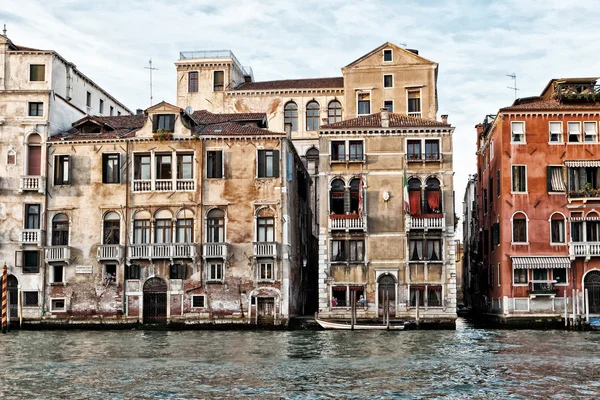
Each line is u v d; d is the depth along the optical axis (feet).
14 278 142.72
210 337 121.60
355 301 139.74
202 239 139.64
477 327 146.51
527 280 140.67
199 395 72.23
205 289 138.82
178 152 141.69
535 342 112.47
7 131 144.77
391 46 176.86
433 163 141.49
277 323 136.56
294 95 184.24
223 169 140.77
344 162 142.41
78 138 143.74
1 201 143.54
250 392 73.36
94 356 97.66
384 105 176.35
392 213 141.28
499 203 145.69
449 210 140.46
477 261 191.11
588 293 140.15
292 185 147.74
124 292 140.05
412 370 85.25
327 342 112.27
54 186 143.54
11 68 147.02
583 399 70.59
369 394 72.38
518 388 75.20
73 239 142.10
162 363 90.99
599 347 105.91
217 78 187.83
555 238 141.90
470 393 72.95
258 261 138.72
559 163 143.23
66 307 140.97
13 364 90.94
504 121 144.05
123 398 71.26
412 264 140.05
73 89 157.79
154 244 138.92
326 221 141.79
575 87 149.28
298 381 78.64
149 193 141.38
